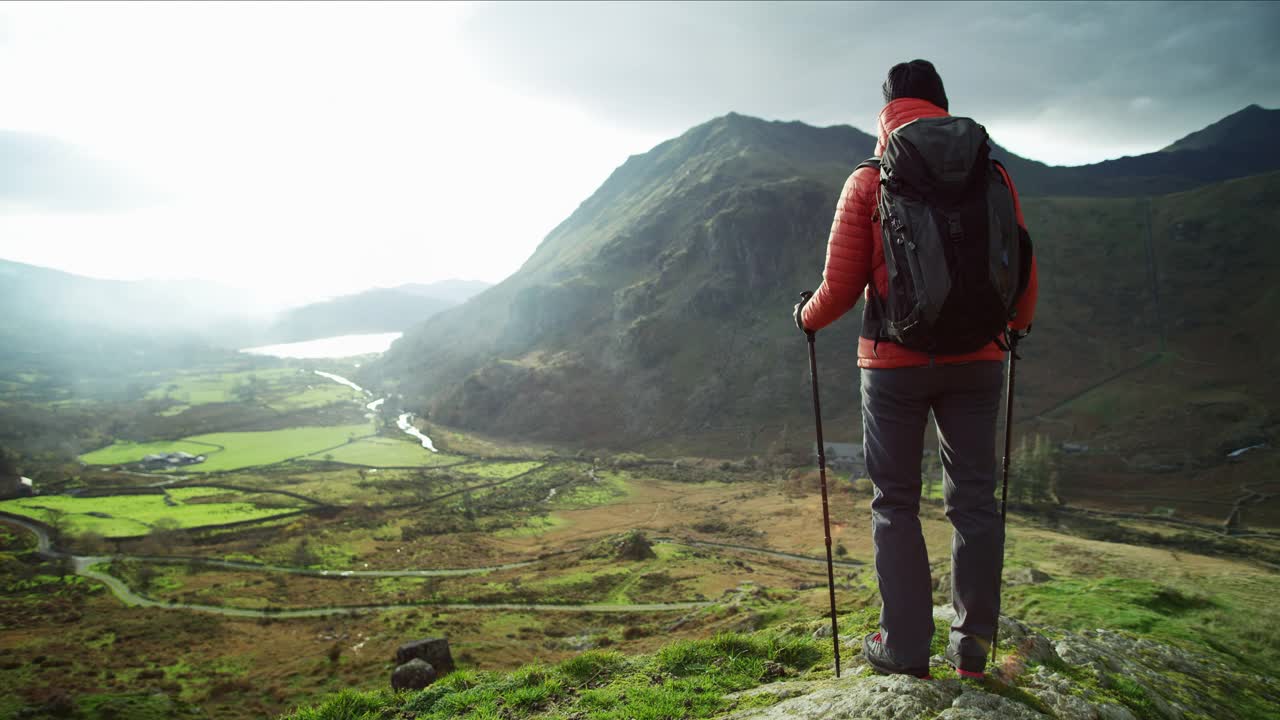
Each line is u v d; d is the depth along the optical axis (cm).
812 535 13038
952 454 366
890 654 383
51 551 12581
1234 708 576
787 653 629
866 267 357
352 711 704
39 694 6103
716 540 13262
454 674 757
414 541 13888
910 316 315
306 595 10231
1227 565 7425
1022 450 17375
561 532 14750
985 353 344
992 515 364
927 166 310
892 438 367
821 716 378
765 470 19838
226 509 16050
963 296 301
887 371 358
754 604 6744
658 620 7956
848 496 15488
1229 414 18575
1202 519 13325
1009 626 546
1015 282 311
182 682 6544
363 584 10900
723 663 633
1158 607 1095
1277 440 17000
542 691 644
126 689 6309
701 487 18625
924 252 302
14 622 8719
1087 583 1227
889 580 380
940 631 566
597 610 8825
